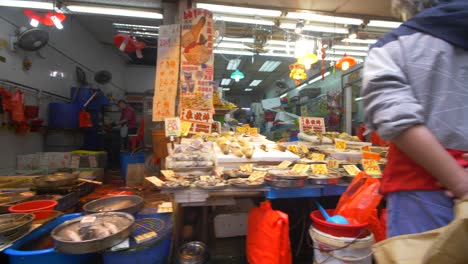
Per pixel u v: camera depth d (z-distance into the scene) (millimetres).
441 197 671
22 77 4605
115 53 9477
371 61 752
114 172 5707
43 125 5258
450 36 664
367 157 2361
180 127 2756
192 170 2068
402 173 750
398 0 794
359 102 6551
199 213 2482
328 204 2576
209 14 3254
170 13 3525
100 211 1971
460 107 656
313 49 4176
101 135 7105
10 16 4266
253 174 1938
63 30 6043
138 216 2125
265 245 1693
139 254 1601
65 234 1548
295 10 3666
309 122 3410
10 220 1684
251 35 4562
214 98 3814
